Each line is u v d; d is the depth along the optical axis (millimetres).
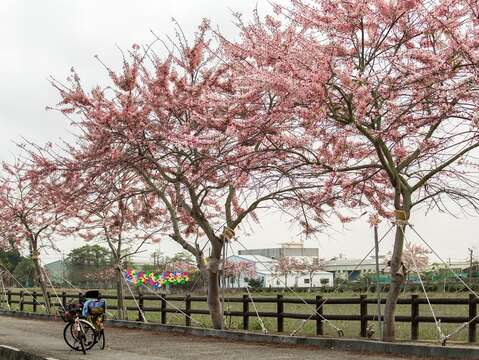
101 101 16609
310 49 12289
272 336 15188
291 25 13547
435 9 11828
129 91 16281
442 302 14305
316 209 17328
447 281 54750
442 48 13055
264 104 14727
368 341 12844
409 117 12797
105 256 59594
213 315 17750
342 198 16156
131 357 12102
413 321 14703
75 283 56812
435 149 13336
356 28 12727
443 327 19328
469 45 11367
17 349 13500
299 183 16688
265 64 12820
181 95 15586
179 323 22141
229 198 17703
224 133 14422
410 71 11992
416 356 11688
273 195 17094
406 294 42500
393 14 12266
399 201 13469
